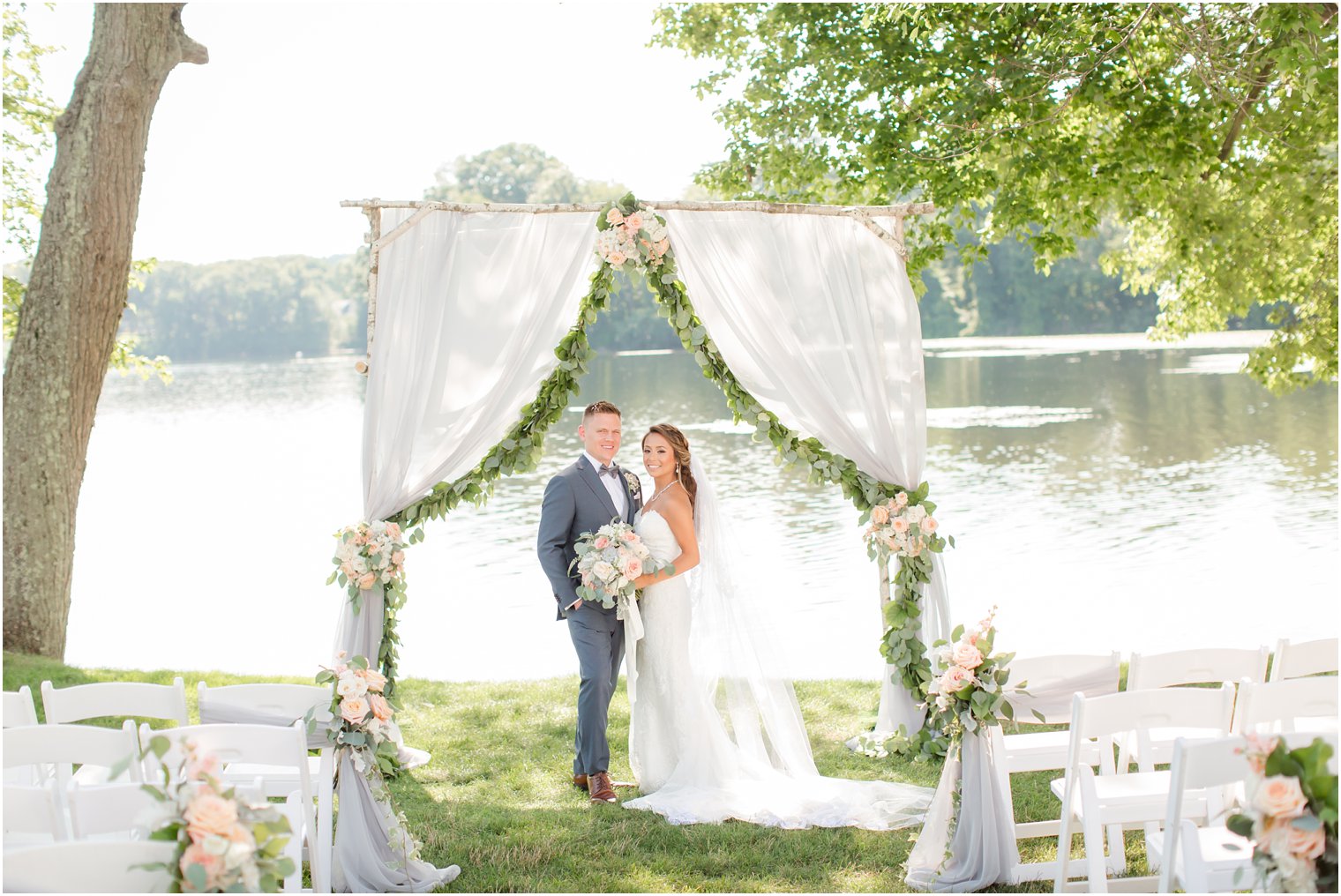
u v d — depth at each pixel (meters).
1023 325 56.25
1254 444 17.58
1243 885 2.84
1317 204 8.06
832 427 5.39
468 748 5.52
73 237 7.37
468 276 5.20
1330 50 6.92
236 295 72.69
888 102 8.56
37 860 2.46
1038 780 4.89
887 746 5.34
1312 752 2.74
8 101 10.12
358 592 5.05
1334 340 8.64
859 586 9.67
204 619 9.79
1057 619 8.32
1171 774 2.96
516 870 4.01
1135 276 10.68
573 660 8.02
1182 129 7.98
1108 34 7.86
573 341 5.32
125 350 10.59
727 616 5.05
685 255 5.38
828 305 5.40
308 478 18.64
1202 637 7.68
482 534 13.09
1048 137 8.12
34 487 7.37
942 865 3.88
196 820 2.54
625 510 5.10
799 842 4.26
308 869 3.96
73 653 8.59
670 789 4.81
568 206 5.18
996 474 15.56
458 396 5.19
